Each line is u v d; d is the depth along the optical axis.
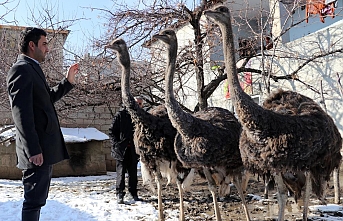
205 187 8.05
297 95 4.89
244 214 5.77
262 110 4.16
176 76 9.85
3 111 11.72
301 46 9.98
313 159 4.24
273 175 4.50
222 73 9.24
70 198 7.23
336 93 9.05
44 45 3.85
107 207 6.36
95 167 11.56
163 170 5.86
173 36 5.20
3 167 10.88
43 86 3.66
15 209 6.21
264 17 11.68
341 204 6.09
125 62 5.78
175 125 5.00
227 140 5.02
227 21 4.44
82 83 9.06
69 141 11.14
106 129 13.43
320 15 9.35
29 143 3.35
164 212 6.00
